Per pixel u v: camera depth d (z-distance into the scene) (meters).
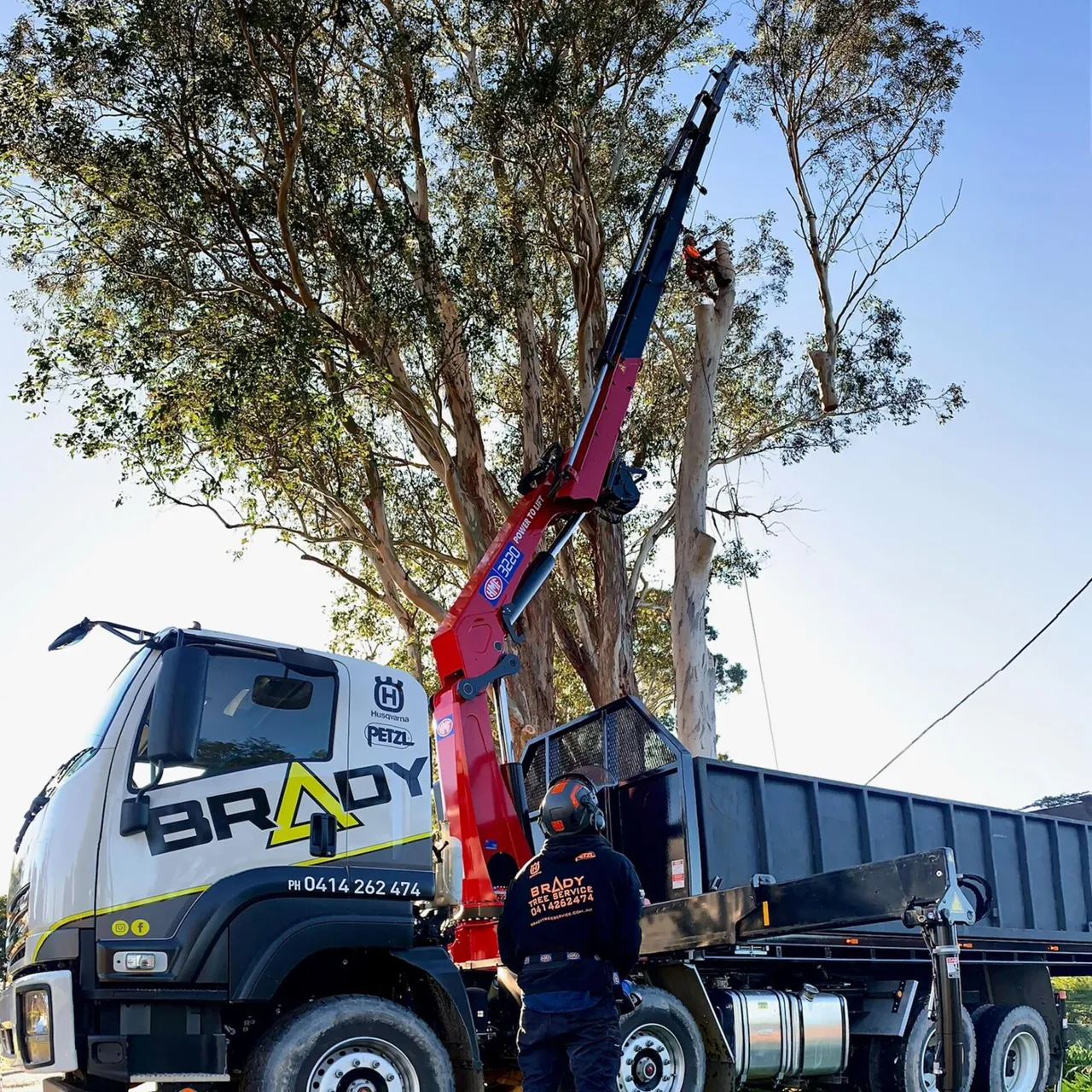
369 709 6.95
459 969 7.45
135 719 6.25
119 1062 5.80
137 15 17.44
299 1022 6.08
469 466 22.11
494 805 8.45
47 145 18.06
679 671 19.28
